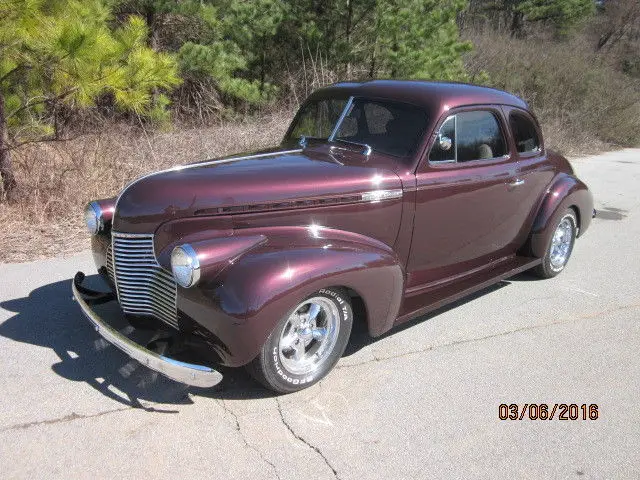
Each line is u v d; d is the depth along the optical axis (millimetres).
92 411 3336
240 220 3564
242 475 2918
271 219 3627
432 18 12328
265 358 3332
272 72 12930
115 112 10156
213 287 3229
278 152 4293
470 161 4492
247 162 3990
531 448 3240
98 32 6250
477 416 3492
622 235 7328
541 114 15797
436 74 12094
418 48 12180
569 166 5895
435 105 4188
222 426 3271
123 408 3377
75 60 6129
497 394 3727
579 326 4730
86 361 3832
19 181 7086
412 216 4137
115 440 3115
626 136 16234
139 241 3566
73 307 4578
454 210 4406
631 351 4352
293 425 3316
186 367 3098
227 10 12234
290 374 3514
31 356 3857
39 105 7441
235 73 12984
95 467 2918
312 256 3395
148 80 7172
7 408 3324
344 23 12336
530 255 5391
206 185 3580
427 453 3156
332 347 3691
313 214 3729
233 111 12172
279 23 12094
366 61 12555
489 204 4680
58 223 6469
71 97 7016
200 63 11203
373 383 3777
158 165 7914
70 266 5410
